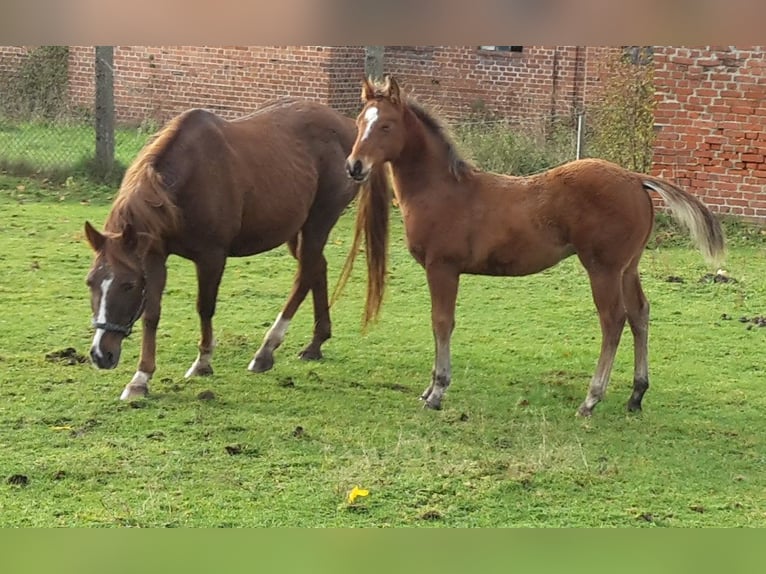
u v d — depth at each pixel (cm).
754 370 802
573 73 1745
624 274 689
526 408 703
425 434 641
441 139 693
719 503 542
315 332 808
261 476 561
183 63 1819
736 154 1232
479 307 973
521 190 686
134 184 667
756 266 1109
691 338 883
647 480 572
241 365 782
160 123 1775
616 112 1322
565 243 680
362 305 971
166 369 763
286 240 786
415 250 704
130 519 497
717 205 1252
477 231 686
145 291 662
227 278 1041
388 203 763
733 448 634
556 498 543
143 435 620
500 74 1798
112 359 639
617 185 661
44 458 576
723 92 1224
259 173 743
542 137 1515
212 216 705
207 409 672
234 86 1794
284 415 669
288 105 809
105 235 647
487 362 809
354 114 1780
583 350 845
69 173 1405
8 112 1664
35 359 767
